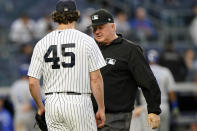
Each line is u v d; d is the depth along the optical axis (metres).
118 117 20.11
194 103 46.16
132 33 51.38
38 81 17.52
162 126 32.12
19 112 38.47
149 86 19.64
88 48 17.12
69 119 16.89
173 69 43.22
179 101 46.00
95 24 20.08
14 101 38.69
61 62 17.06
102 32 20.11
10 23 57.78
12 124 42.81
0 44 51.06
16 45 49.69
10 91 44.56
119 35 20.98
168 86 32.50
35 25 52.00
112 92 20.03
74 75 16.98
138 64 19.86
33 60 17.45
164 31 54.75
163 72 32.34
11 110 44.75
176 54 43.47
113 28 20.27
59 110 16.86
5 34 52.25
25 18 51.38
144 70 19.78
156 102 19.69
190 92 45.06
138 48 20.11
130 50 20.02
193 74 45.28
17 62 47.44
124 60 20.00
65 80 16.98
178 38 54.69
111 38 20.22
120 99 20.11
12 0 59.88
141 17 53.38
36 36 50.88
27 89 38.25
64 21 17.47
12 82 46.84
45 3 61.31
